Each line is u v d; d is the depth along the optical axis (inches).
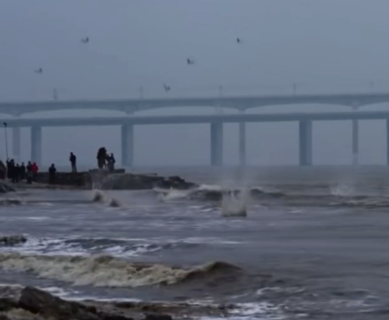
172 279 1588.3
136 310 1320.1
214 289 1502.2
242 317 1274.6
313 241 2247.8
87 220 3196.4
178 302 1401.3
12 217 3371.1
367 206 3959.2
